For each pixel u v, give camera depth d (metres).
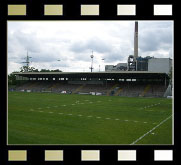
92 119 25.08
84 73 65.81
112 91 70.06
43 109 32.84
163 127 20.97
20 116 26.31
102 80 78.44
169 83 70.06
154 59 68.88
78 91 75.56
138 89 69.56
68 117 26.12
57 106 36.84
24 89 84.06
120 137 17.03
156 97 62.06
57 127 20.38
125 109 34.44
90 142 15.52
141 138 16.73
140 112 31.28
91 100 49.47
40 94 66.62
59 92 76.75
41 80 89.12
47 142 15.26
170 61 68.62
